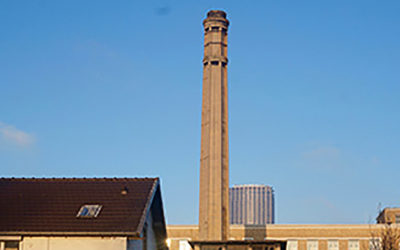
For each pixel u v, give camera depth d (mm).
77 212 29422
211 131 60156
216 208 58125
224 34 62875
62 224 28328
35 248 27672
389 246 49125
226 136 60594
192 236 76250
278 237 75375
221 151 59625
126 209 29469
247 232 76000
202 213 58812
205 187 59188
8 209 29828
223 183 59062
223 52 62344
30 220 28750
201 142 61062
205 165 59844
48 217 29016
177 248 76062
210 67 61656
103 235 27516
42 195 31422
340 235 74188
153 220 34719
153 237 35062
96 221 28516
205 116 61188
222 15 62969
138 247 30656
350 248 73562
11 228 27984
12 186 32688
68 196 31219
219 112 60500
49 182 33125
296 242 74875
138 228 27719
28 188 32375
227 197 59062
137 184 32250
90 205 30031
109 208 29656
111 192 31406
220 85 61125
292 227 75562
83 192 31625
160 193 33250
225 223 58250
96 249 27547
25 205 30281
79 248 27625
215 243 46062
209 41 62344
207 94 61312
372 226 73500
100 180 33156
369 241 73062
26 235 27734
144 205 29812
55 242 27750
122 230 27641
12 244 28047
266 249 44875
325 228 74875
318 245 74375
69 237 27781
